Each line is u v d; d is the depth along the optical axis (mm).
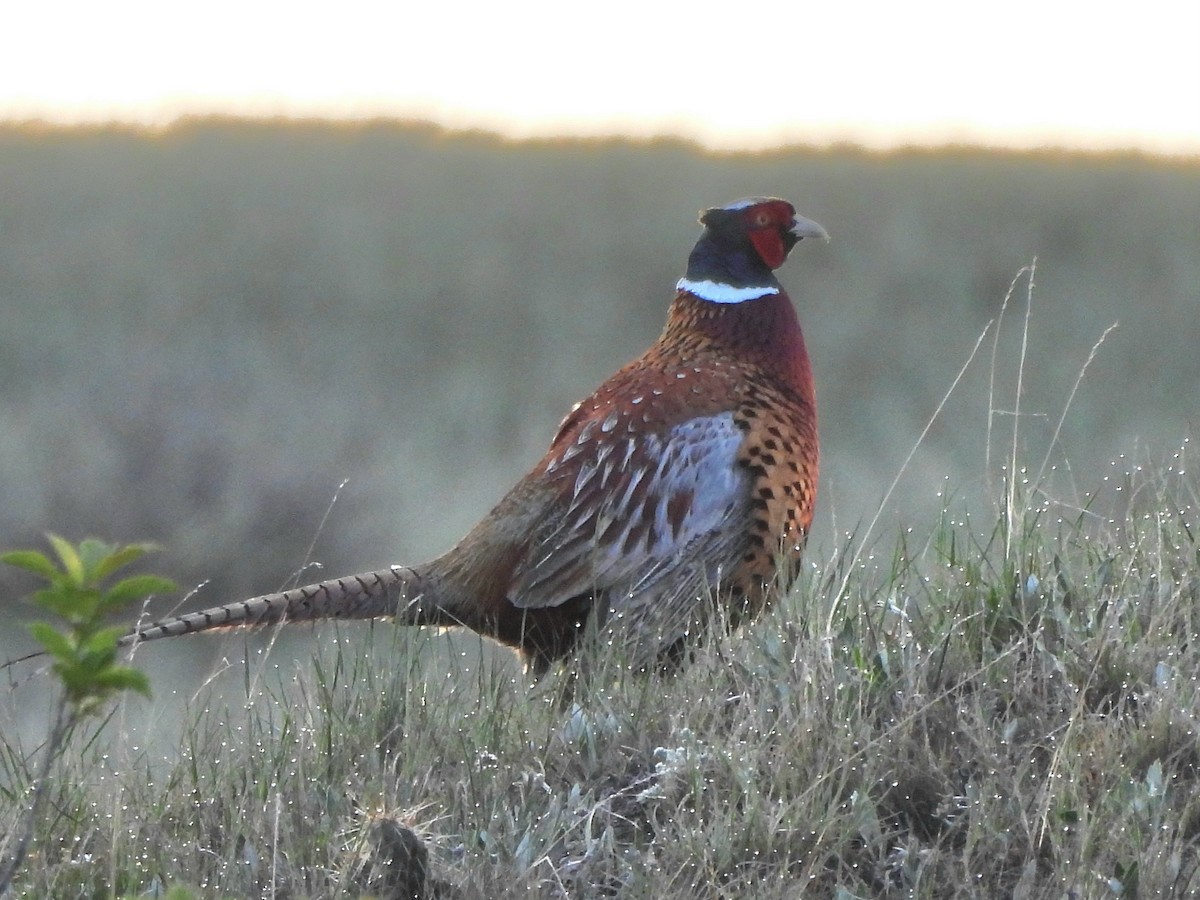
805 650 16062
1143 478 20094
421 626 20719
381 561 45094
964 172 98500
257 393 63656
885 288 80688
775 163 105312
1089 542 18266
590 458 20016
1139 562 17438
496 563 20281
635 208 98938
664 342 21625
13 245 89438
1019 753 14484
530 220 96062
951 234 87938
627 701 16312
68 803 15828
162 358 70625
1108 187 94250
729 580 19984
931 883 13133
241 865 14297
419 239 92375
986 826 13508
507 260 89375
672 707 15977
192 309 81000
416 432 59219
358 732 16594
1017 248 85500
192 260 88562
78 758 18031
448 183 102938
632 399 20281
